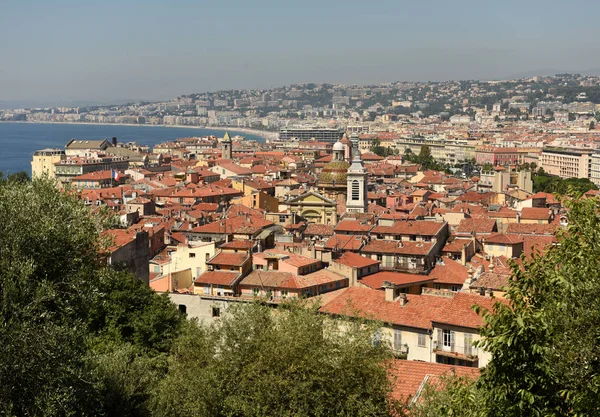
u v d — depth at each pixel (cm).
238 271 14450
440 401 7319
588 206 6309
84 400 7462
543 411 5469
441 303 11769
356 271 14838
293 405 7362
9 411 6384
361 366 7594
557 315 5575
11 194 7600
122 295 11812
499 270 14575
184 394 8094
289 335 7788
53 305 7525
